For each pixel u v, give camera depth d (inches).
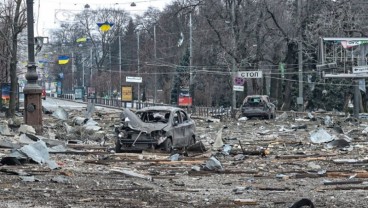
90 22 5634.8
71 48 6402.6
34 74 1956.2
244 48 4185.5
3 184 916.6
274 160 1357.0
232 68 4185.5
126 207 733.9
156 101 5935.0
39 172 1080.8
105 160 1317.7
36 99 1946.4
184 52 5315.0
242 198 826.8
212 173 1125.7
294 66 4468.5
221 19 4197.8
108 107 5255.9
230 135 2236.7
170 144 1507.1
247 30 4092.0
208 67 5034.5
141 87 6737.2
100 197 815.7
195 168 1168.2
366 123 3026.6
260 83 4970.5
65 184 941.2
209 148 1657.2
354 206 749.9
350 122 3100.4
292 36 3951.8
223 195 858.1
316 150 1604.3
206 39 4635.8
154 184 975.0
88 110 3346.5
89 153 1477.6
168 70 5816.9
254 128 2667.3
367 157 1407.5
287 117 3479.3
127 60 6638.8
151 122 1551.4
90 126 2429.9
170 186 956.6
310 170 1174.3
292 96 5036.9
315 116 3533.5
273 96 5044.3
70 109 4119.1
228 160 1368.1
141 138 1497.3
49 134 1966.0
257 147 1688.0
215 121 3169.3
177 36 5570.9
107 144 1813.5
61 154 1457.9
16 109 4018.2
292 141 1873.8
